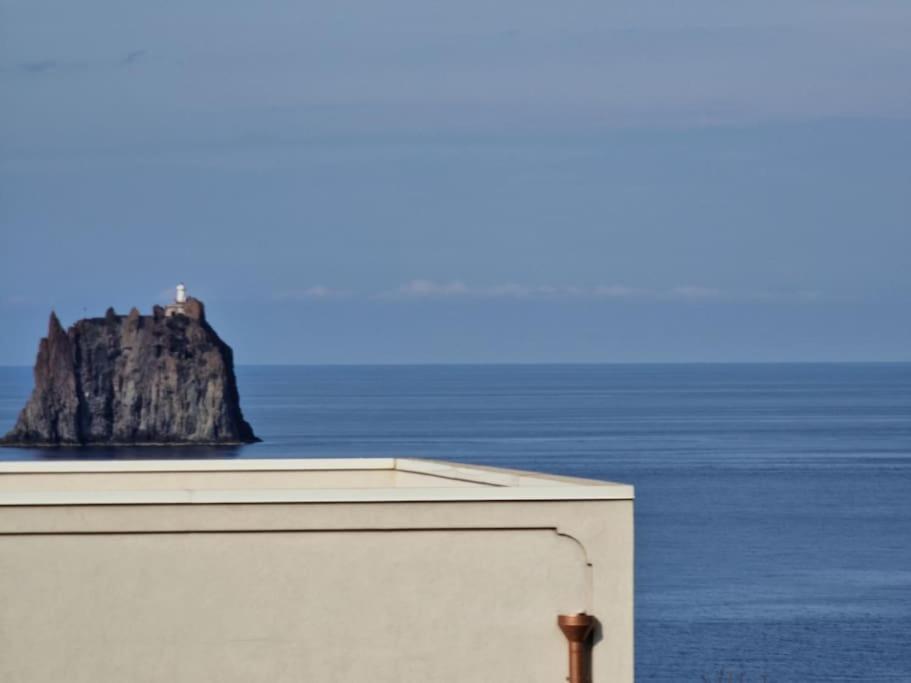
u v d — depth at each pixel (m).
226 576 43.84
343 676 44.19
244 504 43.81
